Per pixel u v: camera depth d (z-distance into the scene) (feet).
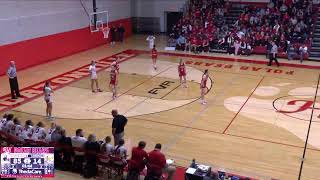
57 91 59.47
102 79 66.08
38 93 58.49
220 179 31.32
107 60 79.97
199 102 54.80
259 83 64.18
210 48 89.45
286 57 82.79
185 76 64.54
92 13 90.58
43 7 76.23
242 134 44.04
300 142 41.98
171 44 94.27
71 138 35.09
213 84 63.52
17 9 70.03
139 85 62.69
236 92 59.31
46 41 77.87
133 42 99.91
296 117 49.06
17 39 70.74
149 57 83.25
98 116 49.42
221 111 51.26
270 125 46.57
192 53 87.40
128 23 108.88
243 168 36.24
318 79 66.74
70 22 84.28
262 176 34.76
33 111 51.03
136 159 31.91
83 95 57.77
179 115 49.90
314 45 84.94
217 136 43.50
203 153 39.34
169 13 110.01
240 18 93.91
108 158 33.50
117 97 56.85
